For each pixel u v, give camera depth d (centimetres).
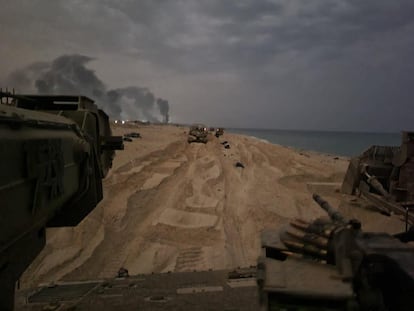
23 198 376
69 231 1469
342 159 5334
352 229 399
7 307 376
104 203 1848
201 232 1567
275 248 441
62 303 672
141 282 822
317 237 422
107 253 1328
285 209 1978
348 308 341
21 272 408
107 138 841
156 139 5850
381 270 389
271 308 356
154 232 1540
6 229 341
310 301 352
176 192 2183
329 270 394
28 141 382
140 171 2664
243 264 1289
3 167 332
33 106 707
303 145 13075
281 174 3023
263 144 6053
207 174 2784
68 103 721
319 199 569
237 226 1698
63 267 1191
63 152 502
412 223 1559
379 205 1908
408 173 1891
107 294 724
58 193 478
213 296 687
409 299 361
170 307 629
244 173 2997
